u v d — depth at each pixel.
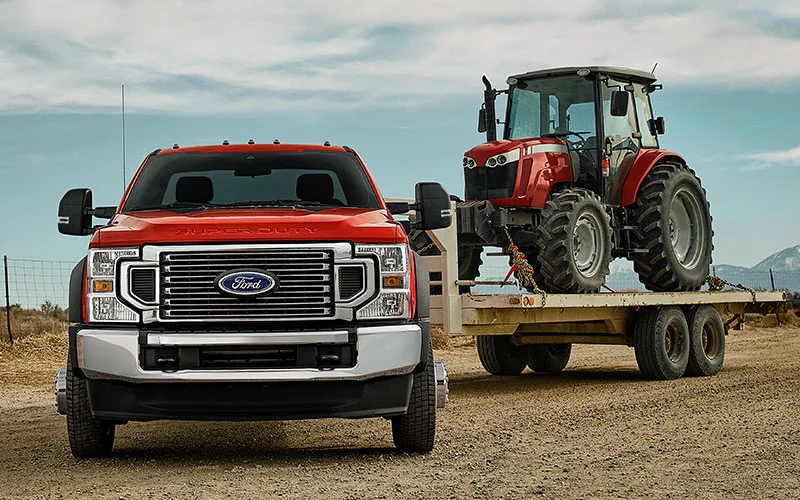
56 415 9.62
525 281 11.08
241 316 6.02
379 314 6.14
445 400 6.68
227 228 6.08
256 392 6.07
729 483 5.60
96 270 6.12
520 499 5.24
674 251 12.97
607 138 12.38
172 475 6.02
